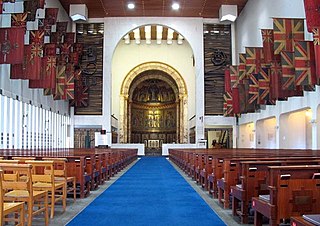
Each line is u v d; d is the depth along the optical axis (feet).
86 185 28.14
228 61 85.92
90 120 83.97
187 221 18.98
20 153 32.50
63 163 22.34
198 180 35.91
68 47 64.95
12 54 38.86
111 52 84.58
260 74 54.85
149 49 107.24
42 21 55.62
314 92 47.80
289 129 61.05
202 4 78.38
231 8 79.05
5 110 49.19
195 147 85.30
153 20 85.15
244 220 18.49
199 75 85.10
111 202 24.73
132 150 76.59
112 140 94.84
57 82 61.62
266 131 73.36
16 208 14.34
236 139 84.94
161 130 123.44
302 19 46.47
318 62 36.19
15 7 50.47
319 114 47.50
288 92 49.78
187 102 106.11
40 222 18.78
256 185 18.48
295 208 14.40
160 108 124.36
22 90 55.11
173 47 107.45
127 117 109.60
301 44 40.11
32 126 59.93
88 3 77.46
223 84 85.15
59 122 76.13
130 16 84.79
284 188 14.39
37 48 46.14
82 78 83.92
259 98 54.80
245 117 80.43
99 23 85.35
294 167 14.44
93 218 19.67
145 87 123.95
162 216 20.17
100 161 34.63
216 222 18.79
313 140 48.11
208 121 84.48
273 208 14.40
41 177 19.56
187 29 85.51
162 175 44.98
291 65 44.14
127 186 33.68
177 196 27.40
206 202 24.73
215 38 86.22
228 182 22.57
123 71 106.83
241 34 82.33
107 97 84.17
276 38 46.29
